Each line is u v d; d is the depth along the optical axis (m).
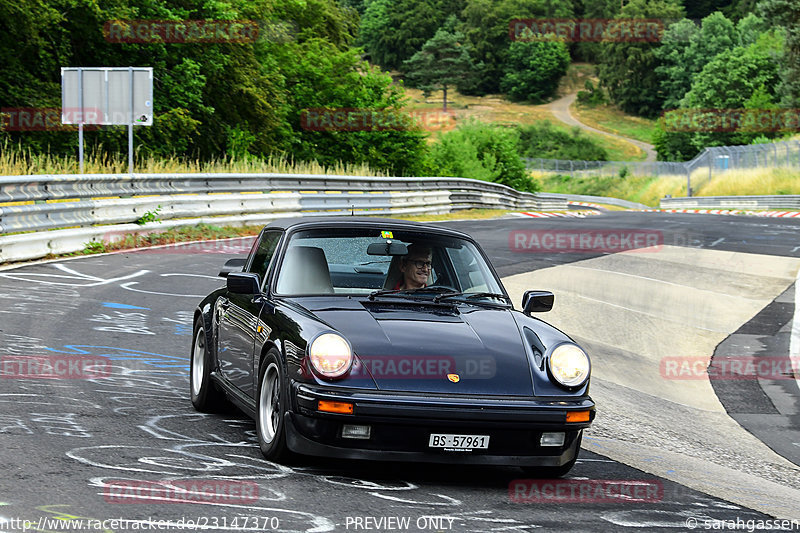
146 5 44.22
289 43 61.59
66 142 39.34
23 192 20.41
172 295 17.42
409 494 6.77
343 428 6.85
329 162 58.75
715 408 13.26
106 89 27.97
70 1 39.44
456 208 49.62
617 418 11.47
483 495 6.95
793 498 8.23
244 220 30.66
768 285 24.62
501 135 84.88
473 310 8.29
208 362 9.28
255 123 51.94
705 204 96.56
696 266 27.50
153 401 9.65
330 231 8.82
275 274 8.47
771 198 82.06
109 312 15.16
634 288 22.92
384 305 8.11
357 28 82.56
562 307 19.66
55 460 6.97
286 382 7.10
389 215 40.78
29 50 39.72
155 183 26.44
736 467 9.70
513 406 6.98
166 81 44.12
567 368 7.35
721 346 17.66
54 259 21.20
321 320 7.52
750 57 164.62
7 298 15.66
